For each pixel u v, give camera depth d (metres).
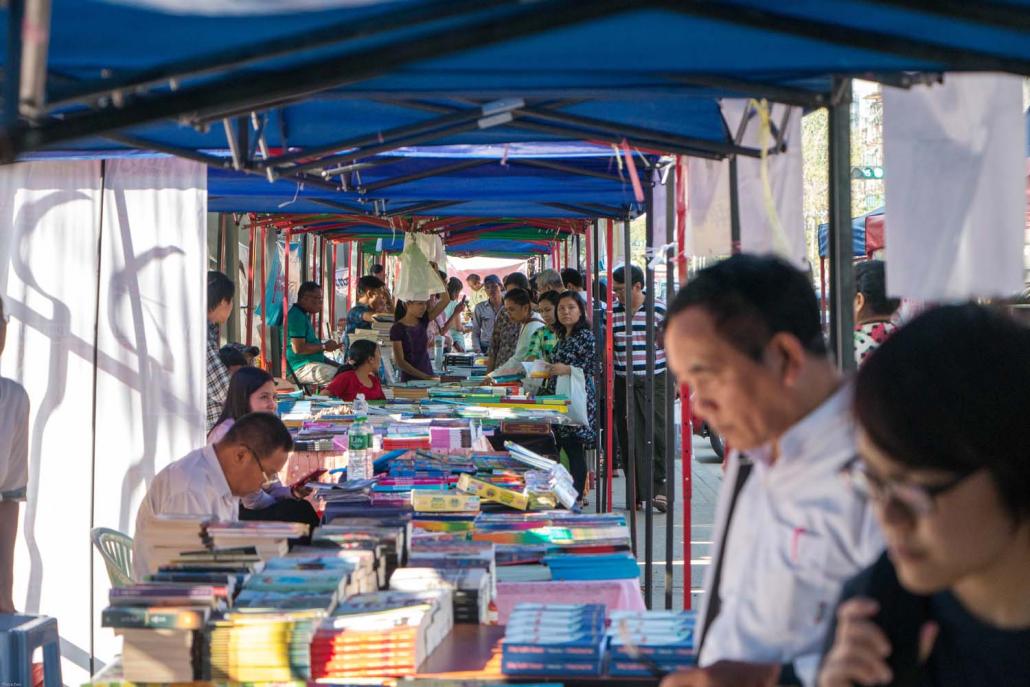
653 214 6.77
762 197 4.30
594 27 2.39
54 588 5.86
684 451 5.80
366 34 1.72
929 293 3.40
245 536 3.87
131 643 3.13
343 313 22.62
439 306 15.30
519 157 5.68
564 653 3.03
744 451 2.11
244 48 1.79
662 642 3.04
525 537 4.66
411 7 1.70
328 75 1.62
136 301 5.93
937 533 1.17
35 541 5.86
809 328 2.04
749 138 4.38
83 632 5.86
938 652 1.37
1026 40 2.36
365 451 6.34
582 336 10.47
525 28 1.57
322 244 17.28
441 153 5.59
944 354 1.16
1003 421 1.12
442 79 3.01
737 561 2.16
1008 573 1.25
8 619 4.66
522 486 5.91
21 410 5.45
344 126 4.56
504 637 3.39
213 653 3.12
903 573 1.21
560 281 12.76
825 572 1.98
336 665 3.11
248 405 5.70
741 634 2.08
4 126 1.67
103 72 2.71
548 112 4.11
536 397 9.84
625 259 7.97
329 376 11.61
